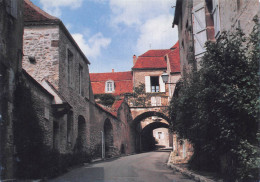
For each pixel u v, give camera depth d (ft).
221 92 22.33
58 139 43.14
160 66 117.60
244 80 21.39
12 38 30.86
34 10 48.06
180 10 60.64
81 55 59.36
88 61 63.57
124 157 74.23
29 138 31.24
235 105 21.31
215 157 33.12
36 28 46.96
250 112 20.08
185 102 33.71
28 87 32.89
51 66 45.73
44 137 37.19
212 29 39.45
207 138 27.76
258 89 20.76
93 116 64.39
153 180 28.55
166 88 114.42
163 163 53.26
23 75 32.53
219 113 22.97
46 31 46.80
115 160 61.00
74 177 32.14
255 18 21.38
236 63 22.40
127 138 98.58
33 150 31.71
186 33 52.95
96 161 58.70
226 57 22.76
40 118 36.42
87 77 63.10
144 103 109.09
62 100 41.63
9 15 30.40
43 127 37.27
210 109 24.16
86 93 60.80
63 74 47.73
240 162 22.20
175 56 102.37
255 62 21.45
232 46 22.85
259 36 20.90
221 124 23.32
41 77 45.34
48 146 35.53
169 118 41.88
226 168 28.02
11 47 30.45
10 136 28.73
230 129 22.77
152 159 63.72
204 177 28.17
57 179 31.14
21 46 33.47
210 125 26.23
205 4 40.01
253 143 22.02
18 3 33.30
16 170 29.66
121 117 90.17
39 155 32.35
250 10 24.52
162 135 206.49
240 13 26.73
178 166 42.88
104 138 75.61
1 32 28.12
